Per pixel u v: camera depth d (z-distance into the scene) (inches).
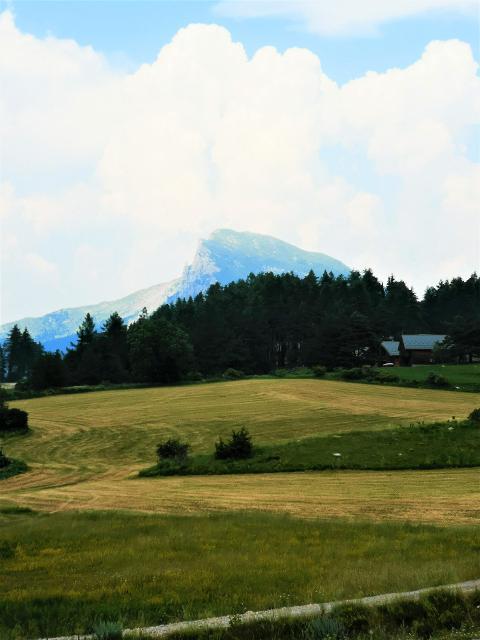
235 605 864.9
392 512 1957.4
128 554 1286.9
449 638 663.8
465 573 968.9
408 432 3257.9
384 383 6525.6
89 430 4633.4
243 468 2960.1
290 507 2091.5
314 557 1222.3
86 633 778.8
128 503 2298.2
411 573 971.9
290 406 5152.6
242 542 1397.6
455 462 2800.2
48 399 6712.6
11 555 1320.1
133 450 3897.6
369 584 932.0
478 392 5851.4
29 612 865.5
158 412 5290.4
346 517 1902.1
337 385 6461.6
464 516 1862.7
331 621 694.5
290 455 3051.2
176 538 1448.1
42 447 4116.6
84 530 1601.9
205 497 2349.9
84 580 1065.5
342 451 3048.7
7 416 4635.8
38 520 1866.4
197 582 1017.5
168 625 770.2
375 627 703.7
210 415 4948.3
